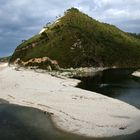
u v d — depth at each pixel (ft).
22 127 136.46
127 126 131.13
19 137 123.13
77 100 184.75
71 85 266.98
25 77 303.07
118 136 120.16
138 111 156.97
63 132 127.24
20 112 165.89
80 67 453.58
